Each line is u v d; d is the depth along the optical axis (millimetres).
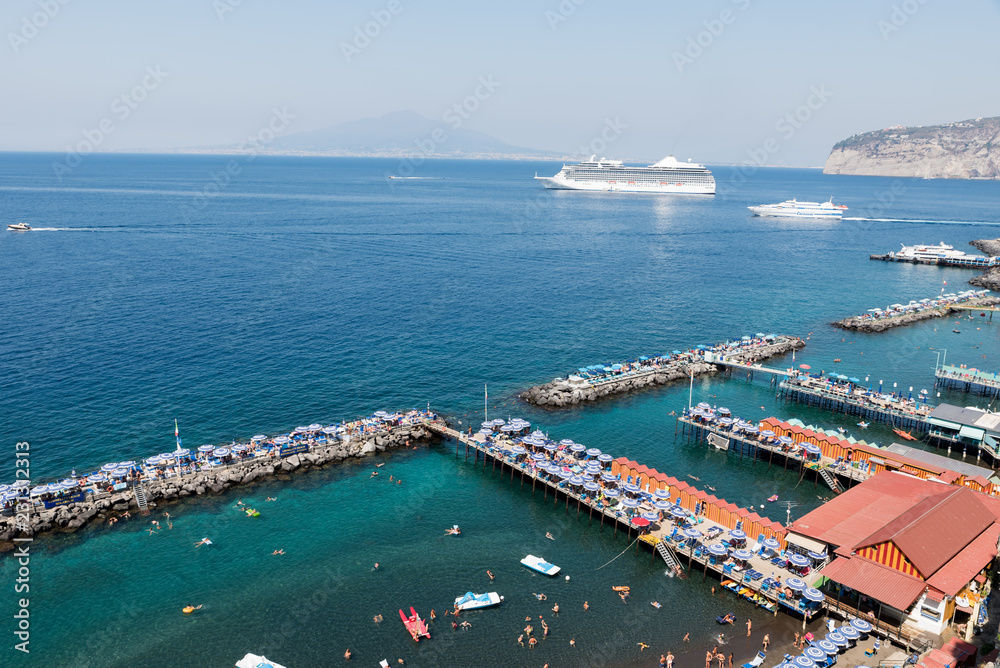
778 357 130500
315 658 52188
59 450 83500
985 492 70625
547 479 78562
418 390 108062
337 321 144250
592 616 57500
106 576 61750
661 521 70375
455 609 57969
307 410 98250
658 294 179625
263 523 71062
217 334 131750
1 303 148625
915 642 52438
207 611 57375
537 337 138250
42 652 52375
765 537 64938
